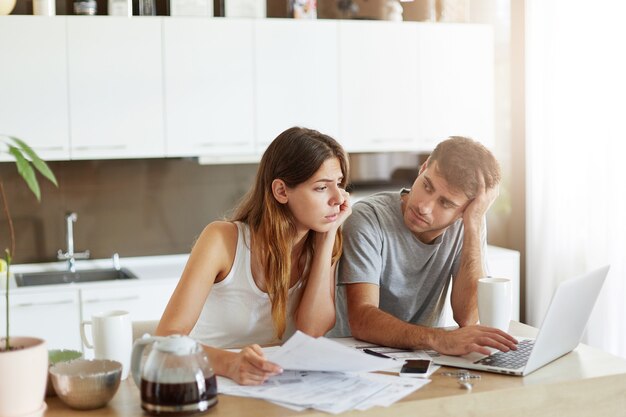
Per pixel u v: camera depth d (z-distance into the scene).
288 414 1.57
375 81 4.17
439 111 4.29
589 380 1.79
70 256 4.06
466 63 4.32
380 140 4.20
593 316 3.95
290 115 4.06
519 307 4.64
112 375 1.61
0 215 4.01
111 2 3.86
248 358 1.73
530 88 4.39
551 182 4.27
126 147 3.85
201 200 4.33
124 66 3.83
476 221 2.29
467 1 4.42
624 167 3.80
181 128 3.92
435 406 1.65
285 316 2.18
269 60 4.02
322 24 4.07
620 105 3.79
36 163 1.39
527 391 1.73
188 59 3.90
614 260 3.85
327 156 2.08
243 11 3.99
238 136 4.00
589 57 3.97
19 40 3.68
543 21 4.28
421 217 2.24
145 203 4.25
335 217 2.11
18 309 3.52
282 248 2.13
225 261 2.14
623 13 3.76
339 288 2.39
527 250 4.46
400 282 2.35
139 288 3.69
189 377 1.55
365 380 1.77
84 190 4.14
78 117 3.78
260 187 2.17
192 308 2.02
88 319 3.62
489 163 2.27
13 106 3.70
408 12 4.37
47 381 1.66
